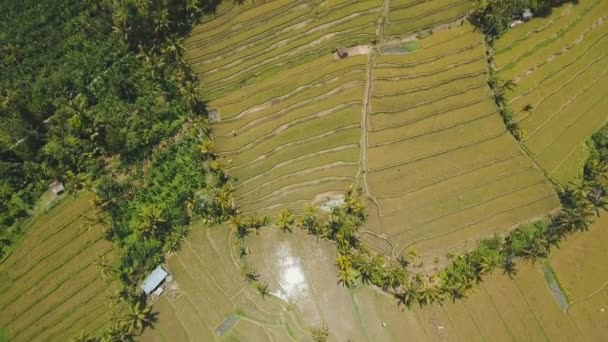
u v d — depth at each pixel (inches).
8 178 1513.3
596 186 1507.1
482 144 1593.3
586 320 1401.3
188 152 1587.1
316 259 1499.8
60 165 1545.3
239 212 1557.6
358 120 1625.2
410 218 1515.7
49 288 1464.1
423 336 1401.3
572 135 1614.2
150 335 1432.1
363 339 1411.2
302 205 1552.7
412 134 1604.3
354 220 1498.5
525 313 1414.9
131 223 1505.9
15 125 1497.3
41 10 1630.2
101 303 1441.9
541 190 1531.7
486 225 1501.0
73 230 1523.1
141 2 1574.8
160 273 1471.5
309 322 1435.8
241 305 1461.6
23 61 1594.5
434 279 1445.6
